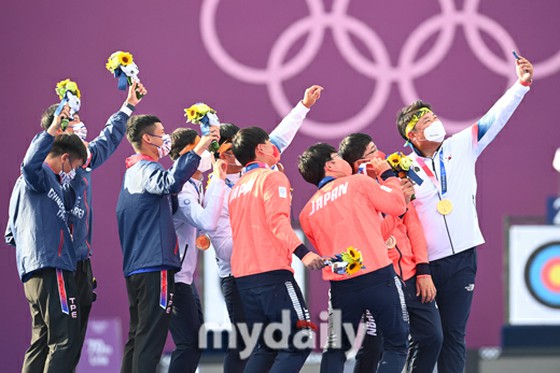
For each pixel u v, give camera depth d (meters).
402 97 31.69
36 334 21.08
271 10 31.20
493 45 32.00
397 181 20.36
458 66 31.88
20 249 20.53
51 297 20.38
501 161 31.86
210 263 28.89
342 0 31.55
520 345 31.58
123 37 30.45
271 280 19.78
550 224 31.77
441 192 22.33
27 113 30.09
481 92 31.97
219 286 28.89
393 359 20.06
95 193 30.09
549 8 32.22
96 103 30.31
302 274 30.16
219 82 30.91
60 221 20.53
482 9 32.00
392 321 19.97
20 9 30.06
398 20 31.72
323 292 30.53
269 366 20.41
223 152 22.19
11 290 29.95
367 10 31.64
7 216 29.97
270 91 31.16
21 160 30.03
